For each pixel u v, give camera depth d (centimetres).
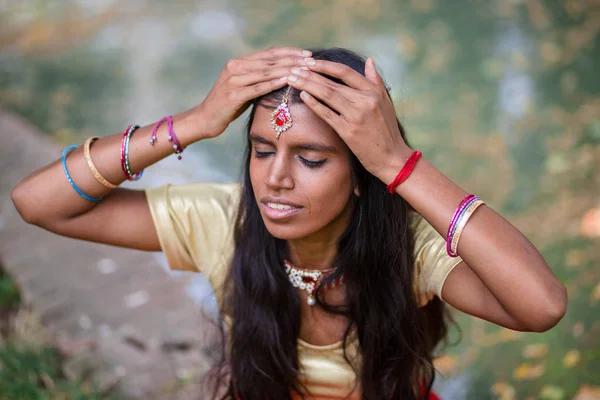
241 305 190
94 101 646
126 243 190
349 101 146
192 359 294
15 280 366
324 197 159
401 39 708
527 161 485
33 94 668
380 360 187
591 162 468
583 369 296
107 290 349
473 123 544
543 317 148
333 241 180
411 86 609
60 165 179
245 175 183
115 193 188
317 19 782
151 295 344
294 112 152
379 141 148
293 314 188
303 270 184
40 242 396
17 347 302
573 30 686
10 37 816
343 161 159
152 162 176
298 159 158
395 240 176
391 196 174
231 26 791
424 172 152
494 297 163
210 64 704
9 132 541
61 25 834
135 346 308
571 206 422
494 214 152
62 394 276
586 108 544
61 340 310
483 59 653
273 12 816
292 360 191
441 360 326
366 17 776
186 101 633
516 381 303
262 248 185
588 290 342
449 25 735
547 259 378
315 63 150
